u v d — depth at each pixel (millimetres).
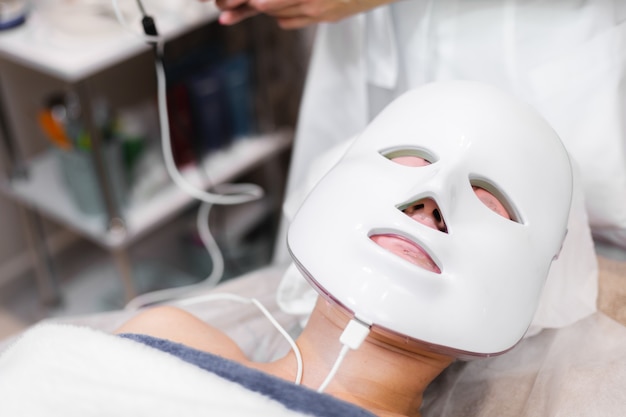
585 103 906
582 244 870
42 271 1699
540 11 933
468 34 986
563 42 920
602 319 852
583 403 751
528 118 771
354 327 657
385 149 768
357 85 1136
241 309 975
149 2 1345
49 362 662
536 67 939
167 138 1113
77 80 1216
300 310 904
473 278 684
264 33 1687
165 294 1537
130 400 616
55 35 1286
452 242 687
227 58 1593
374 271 667
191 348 694
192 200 1518
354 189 719
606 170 897
